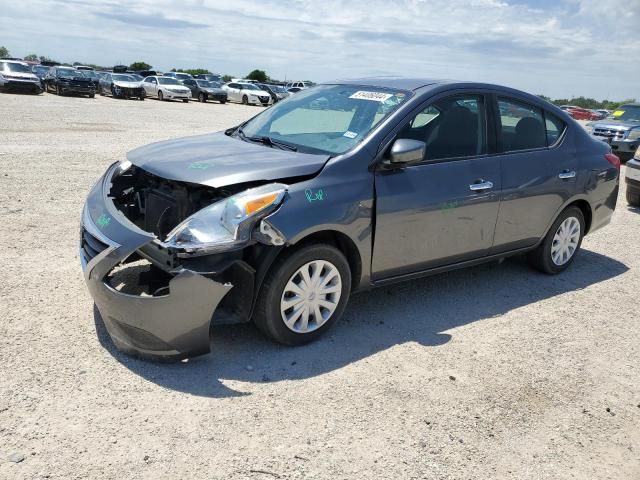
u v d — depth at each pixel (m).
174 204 3.84
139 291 3.98
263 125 4.84
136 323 3.36
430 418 3.22
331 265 3.83
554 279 5.71
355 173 3.89
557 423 3.31
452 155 4.49
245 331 4.02
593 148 5.78
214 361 3.60
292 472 2.71
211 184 3.48
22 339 3.65
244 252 3.53
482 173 4.64
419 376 3.65
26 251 5.22
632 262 6.53
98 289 3.44
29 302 4.18
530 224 5.20
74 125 16.17
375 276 4.16
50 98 29.02
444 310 4.73
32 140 12.30
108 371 3.38
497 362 3.93
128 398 3.15
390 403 3.32
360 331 4.20
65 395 3.12
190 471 2.65
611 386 3.77
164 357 3.47
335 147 4.09
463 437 3.09
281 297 3.65
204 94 38.03
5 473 2.53
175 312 3.31
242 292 3.53
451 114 4.53
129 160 4.24
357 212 3.85
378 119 4.20
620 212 9.23
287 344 3.81
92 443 2.77
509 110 4.98
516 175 4.91
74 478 2.54
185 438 2.87
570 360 4.05
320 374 3.56
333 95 4.79
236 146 4.23
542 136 5.31
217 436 2.91
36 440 2.75
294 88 43.88
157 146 4.42
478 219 4.67
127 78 35.28
